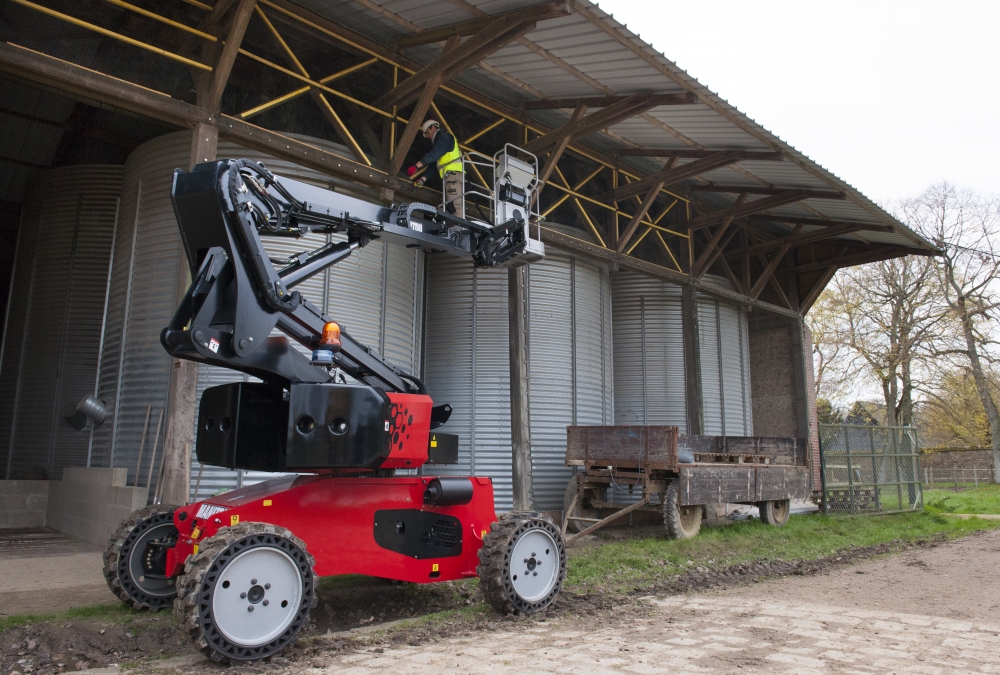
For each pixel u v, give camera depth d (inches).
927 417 1768.0
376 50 436.5
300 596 202.5
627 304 687.1
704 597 300.5
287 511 224.8
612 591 301.6
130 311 438.9
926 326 1371.8
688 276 645.3
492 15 370.6
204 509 228.7
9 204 662.5
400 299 484.7
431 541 259.6
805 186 599.2
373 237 260.4
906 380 1421.0
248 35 418.3
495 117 516.4
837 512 646.5
